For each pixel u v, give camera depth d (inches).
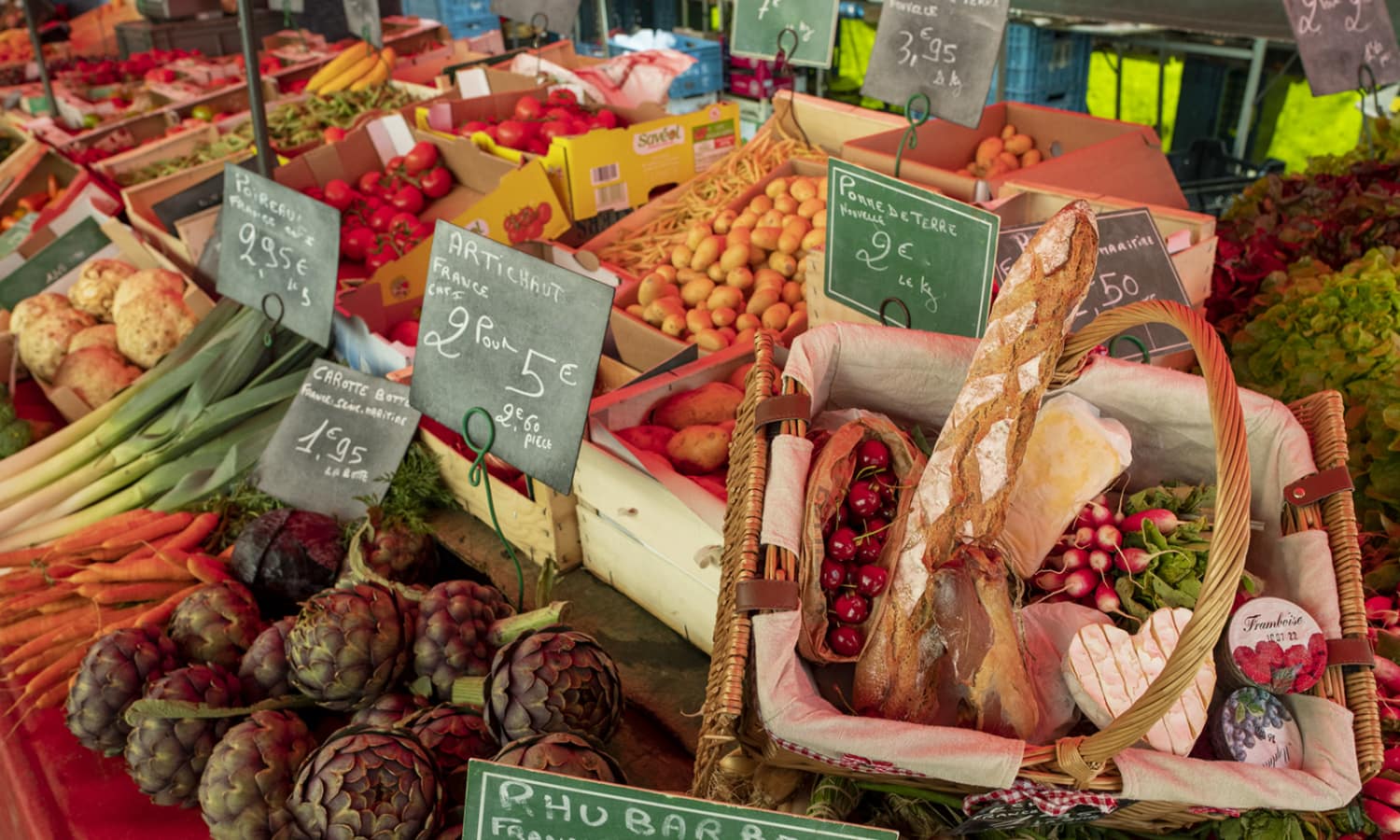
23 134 212.4
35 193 192.4
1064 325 56.3
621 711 69.9
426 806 61.1
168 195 163.2
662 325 122.8
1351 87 128.0
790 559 57.4
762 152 159.2
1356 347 93.8
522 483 96.0
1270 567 63.2
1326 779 52.6
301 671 71.1
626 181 155.3
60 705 84.7
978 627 54.6
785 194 139.9
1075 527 66.7
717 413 91.6
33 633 89.5
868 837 44.9
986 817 54.6
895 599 57.2
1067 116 157.2
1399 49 130.1
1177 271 93.6
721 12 279.4
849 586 61.2
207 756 70.9
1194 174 194.2
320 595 73.8
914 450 65.1
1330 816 60.8
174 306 128.6
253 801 65.6
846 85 286.8
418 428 101.7
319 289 103.6
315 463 102.2
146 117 213.6
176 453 110.0
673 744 76.8
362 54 227.5
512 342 73.9
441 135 170.7
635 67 201.0
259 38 312.7
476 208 139.0
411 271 128.4
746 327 120.6
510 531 95.7
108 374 127.6
